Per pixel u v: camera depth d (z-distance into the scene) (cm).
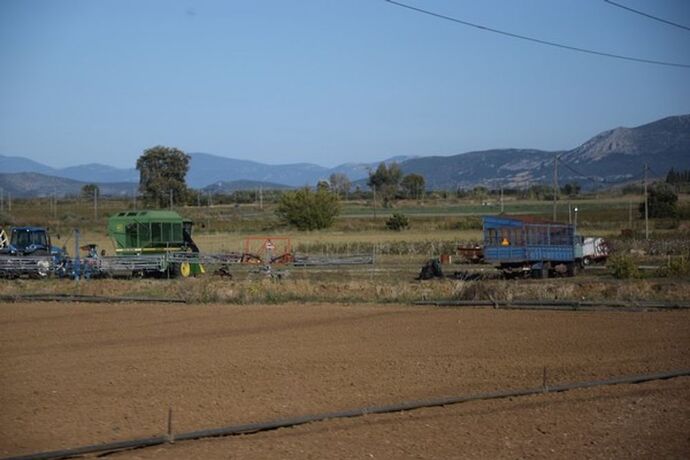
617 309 3072
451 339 2333
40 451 1221
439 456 1198
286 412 1471
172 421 1405
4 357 2050
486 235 4875
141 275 4672
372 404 1533
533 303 3167
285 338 2369
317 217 9588
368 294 3506
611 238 7119
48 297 3469
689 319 2756
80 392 1636
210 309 3134
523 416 1446
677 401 1559
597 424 1390
